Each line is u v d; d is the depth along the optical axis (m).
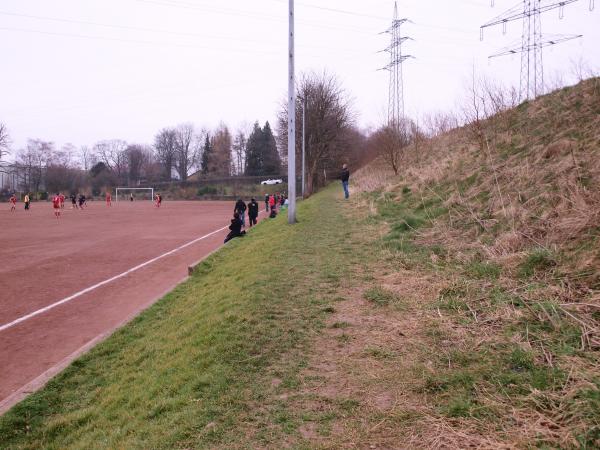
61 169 94.06
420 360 4.18
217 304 7.19
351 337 4.97
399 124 26.06
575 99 11.18
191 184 88.06
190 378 4.57
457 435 3.00
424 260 7.59
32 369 6.75
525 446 2.76
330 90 51.72
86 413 4.70
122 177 111.88
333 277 7.46
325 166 56.31
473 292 5.64
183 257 16.38
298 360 4.57
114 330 7.55
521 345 4.02
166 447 3.39
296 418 3.52
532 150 10.05
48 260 16.06
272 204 24.62
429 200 11.83
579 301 4.62
